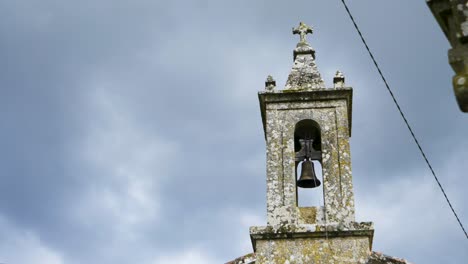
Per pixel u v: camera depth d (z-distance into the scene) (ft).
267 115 46.01
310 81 47.14
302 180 44.19
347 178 42.91
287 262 40.45
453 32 20.25
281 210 42.16
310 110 45.93
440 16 20.48
